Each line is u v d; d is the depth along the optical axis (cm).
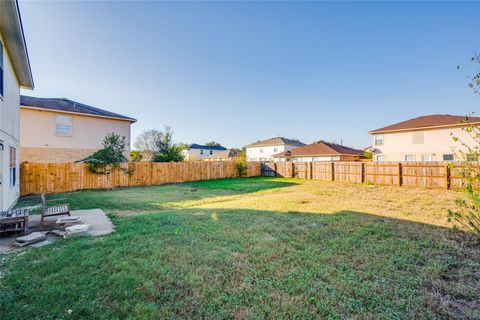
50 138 1541
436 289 281
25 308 231
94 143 1706
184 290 270
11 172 803
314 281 293
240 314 229
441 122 2025
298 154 3231
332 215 649
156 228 514
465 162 451
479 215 454
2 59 653
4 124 671
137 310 229
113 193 1185
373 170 1557
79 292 259
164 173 1670
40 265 326
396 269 328
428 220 595
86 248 391
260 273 312
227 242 429
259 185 1524
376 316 228
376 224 553
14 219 471
